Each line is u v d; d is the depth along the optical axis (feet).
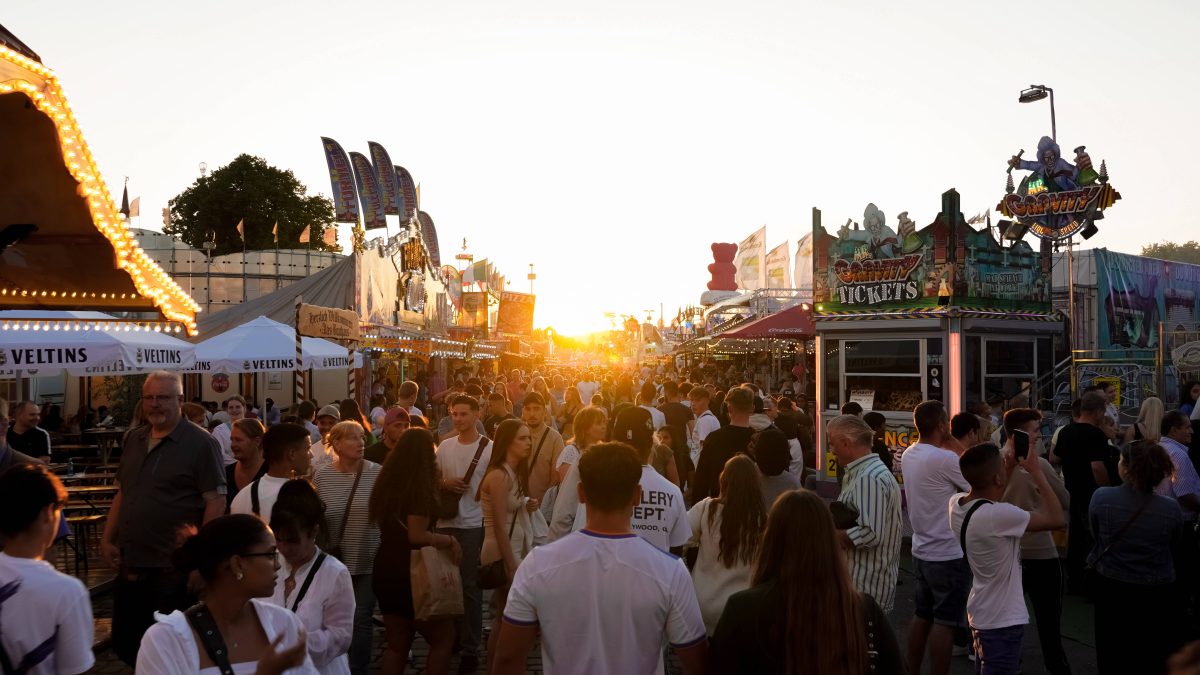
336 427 19.27
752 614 9.95
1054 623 20.59
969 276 41.22
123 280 23.35
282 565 13.30
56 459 53.62
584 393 70.69
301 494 13.19
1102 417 28.66
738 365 146.61
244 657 9.50
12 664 10.11
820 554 9.86
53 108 16.48
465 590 22.49
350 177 112.88
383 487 18.28
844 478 17.58
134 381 82.38
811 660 9.57
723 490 15.10
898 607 27.78
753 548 14.61
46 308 24.22
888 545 16.99
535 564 11.02
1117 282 87.40
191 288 116.47
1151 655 18.07
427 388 98.94
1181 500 23.85
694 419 38.75
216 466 18.93
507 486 20.65
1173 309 97.66
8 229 20.38
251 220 178.09
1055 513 17.92
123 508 18.62
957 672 21.98
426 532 18.28
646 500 15.97
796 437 32.17
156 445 18.69
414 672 22.22
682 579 11.01
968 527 16.67
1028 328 43.01
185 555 9.55
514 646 10.94
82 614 10.65
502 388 51.98
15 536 10.55
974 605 16.74
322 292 84.33
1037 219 57.88
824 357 44.57
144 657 9.02
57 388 90.02
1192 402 40.09
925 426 20.88
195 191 182.70
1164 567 18.06
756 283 123.13
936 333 41.45
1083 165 57.41
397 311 107.96
